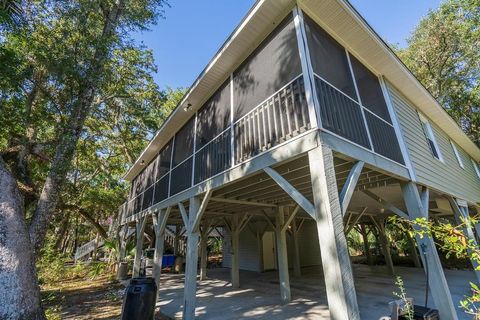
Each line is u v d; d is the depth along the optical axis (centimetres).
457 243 198
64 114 822
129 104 1180
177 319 524
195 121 691
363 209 857
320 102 325
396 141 511
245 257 1372
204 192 532
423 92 654
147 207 988
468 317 446
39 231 634
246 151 423
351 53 498
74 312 615
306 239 1463
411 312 270
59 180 701
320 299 639
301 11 395
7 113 780
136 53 1046
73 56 697
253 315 524
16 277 309
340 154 320
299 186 516
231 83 539
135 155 1650
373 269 1145
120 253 1259
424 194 550
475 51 1466
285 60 394
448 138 925
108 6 807
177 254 1447
